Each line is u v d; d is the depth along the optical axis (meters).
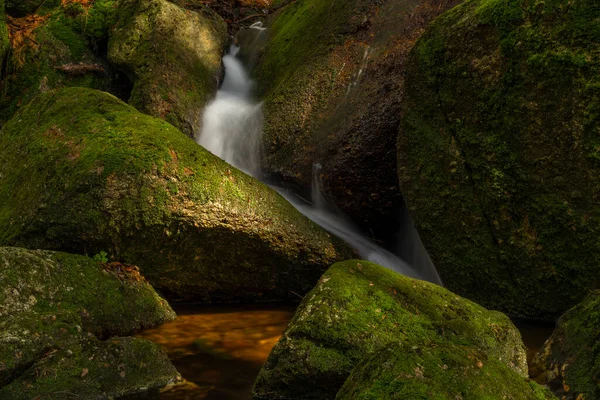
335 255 5.34
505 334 3.53
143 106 7.15
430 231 5.02
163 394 3.02
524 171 4.37
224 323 4.42
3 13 8.26
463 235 4.82
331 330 3.08
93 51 8.39
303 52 7.19
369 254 5.66
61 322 3.22
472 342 3.30
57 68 8.09
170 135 4.96
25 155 5.49
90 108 5.59
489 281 4.73
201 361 3.54
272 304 5.18
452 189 4.80
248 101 7.59
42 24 8.57
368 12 6.64
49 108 5.88
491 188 4.55
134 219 4.53
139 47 7.63
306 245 5.17
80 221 4.49
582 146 4.02
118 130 5.01
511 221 4.51
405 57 5.77
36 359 2.96
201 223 4.68
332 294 3.31
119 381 3.00
